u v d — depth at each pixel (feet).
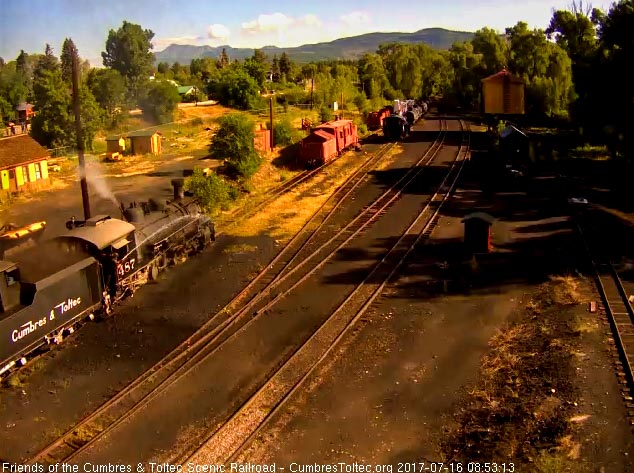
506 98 218.59
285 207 105.50
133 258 65.92
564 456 35.50
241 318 60.18
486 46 280.92
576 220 88.63
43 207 107.76
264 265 75.66
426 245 81.20
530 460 35.65
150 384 48.11
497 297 63.00
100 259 59.82
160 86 236.43
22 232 83.20
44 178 128.57
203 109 278.46
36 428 42.65
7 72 276.62
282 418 42.70
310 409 43.80
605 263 69.67
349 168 141.59
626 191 106.52
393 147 174.29
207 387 47.37
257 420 42.57
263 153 144.97
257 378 48.55
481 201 104.63
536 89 213.05
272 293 66.49
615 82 122.11
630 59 119.34
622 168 125.39
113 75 213.46
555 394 42.68
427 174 130.72
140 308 63.05
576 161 138.21
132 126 221.87
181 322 59.62
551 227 86.43
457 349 52.26
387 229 89.81
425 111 293.64
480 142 178.29
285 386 47.11
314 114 262.67
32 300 49.88
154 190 119.65
